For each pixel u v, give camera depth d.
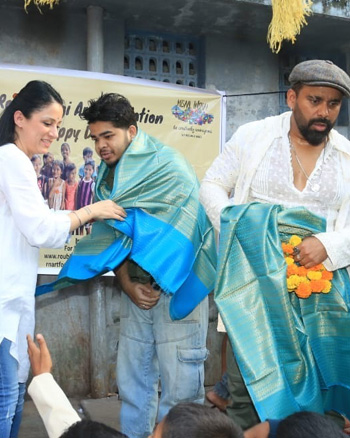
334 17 4.96
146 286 2.89
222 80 5.43
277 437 1.70
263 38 5.46
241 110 5.47
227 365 2.74
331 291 2.51
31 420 4.20
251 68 5.51
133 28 5.22
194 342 2.94
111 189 3.03
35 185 2.45
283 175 2.58
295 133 2.59
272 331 2.36
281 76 5.68
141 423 3.04
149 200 2.77
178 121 5.00
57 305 4.91
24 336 2.49
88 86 4.74
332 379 2.50
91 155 4.81
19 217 2.40
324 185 2.56
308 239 2.44
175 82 5.38
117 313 5.02
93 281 4.84
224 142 5.12
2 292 2.37
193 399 2.96
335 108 2.50
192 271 2.84
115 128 2.86
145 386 3.04
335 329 2.51
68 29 4.98
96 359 4.83
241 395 2.70
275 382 2.28
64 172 4.76
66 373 4.90
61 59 4.97
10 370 2.38
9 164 2.40
